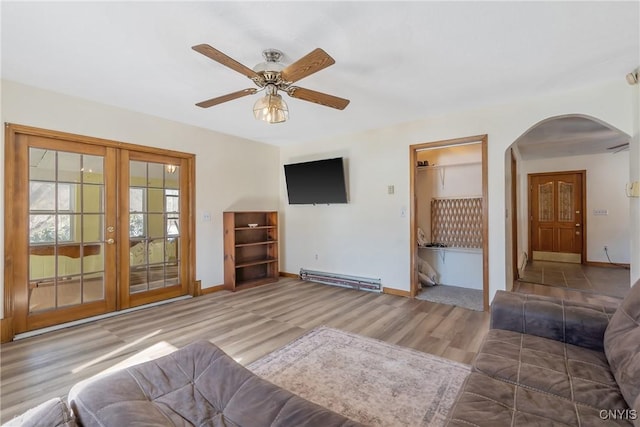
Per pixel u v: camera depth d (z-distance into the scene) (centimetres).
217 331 307
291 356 253
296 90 241
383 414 182
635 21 198
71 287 330
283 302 403
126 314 357
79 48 228
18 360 248
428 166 528
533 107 338
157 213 402
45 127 307
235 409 134
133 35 211
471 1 179
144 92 314
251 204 520
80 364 243
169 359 165
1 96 283
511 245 417
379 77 282
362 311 365
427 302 400
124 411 125
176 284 421
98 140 343
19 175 297
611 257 658
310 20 196
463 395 127
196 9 184
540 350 162
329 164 480
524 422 109
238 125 435
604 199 666
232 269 458
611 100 299
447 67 262
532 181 743
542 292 448
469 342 278
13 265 292
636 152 281
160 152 397
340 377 221
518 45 228
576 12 190
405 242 429
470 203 507
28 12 185
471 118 374
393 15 191
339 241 496
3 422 178
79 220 336
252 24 199
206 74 273
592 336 167
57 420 119
